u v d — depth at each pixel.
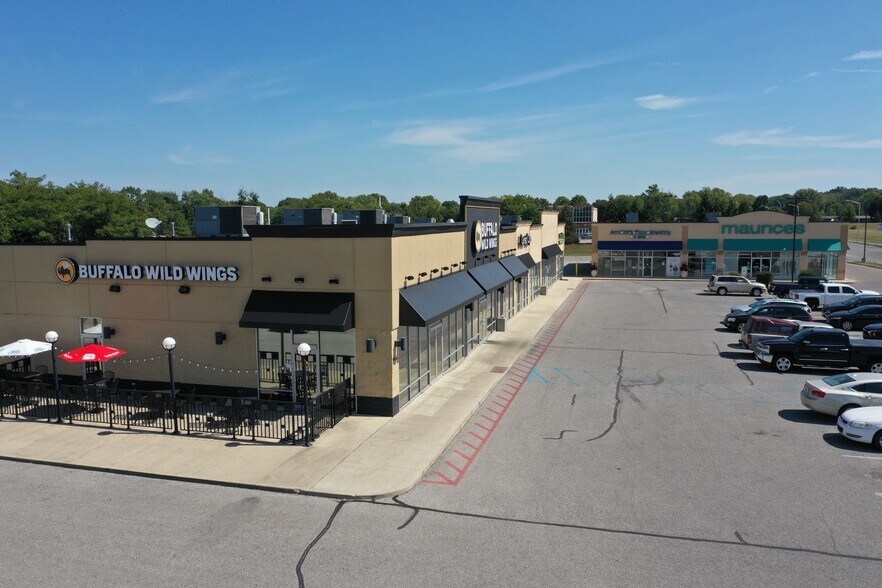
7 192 66.81
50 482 14.96
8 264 23.78
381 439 17.52
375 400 19.81
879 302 38.88
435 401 21.42
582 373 25.77
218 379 21.80
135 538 12.09
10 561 11.29
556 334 35.03
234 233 25.59
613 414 20.02
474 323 30.20
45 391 19.92
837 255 62.75
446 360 25.55
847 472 15.08
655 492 14.02
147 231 70.56
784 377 24.88
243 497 13.98
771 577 10.52
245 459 16.06
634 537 11.96
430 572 10.76
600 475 15.03
